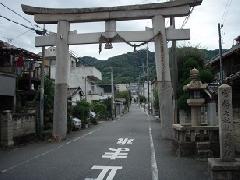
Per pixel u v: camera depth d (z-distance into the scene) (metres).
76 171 12.45
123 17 23.91
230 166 9.90
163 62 23.69
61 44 24.31
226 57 22.70
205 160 14.81
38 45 24.89
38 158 15.65
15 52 25.11
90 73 56.38
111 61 120.00
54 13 24.52
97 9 23.97
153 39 23.84
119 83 111.25
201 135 15.91
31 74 29.48
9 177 11.50
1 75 22.94
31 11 24.64
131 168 13.07
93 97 60.38
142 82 117.94
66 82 24.42
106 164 13.95
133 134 27.84
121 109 82.12
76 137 25.88
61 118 24.14
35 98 27.83
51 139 23.52
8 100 24.58
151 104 77.50
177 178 11.28
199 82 16.34
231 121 10.44
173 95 24.39
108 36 23.83
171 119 23.84
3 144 19.52
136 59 119.81
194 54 29.50
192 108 16.67
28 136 23.50
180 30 23.72
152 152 17.53
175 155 16.42
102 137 25.61
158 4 23.59
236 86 14.48
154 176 11.62
